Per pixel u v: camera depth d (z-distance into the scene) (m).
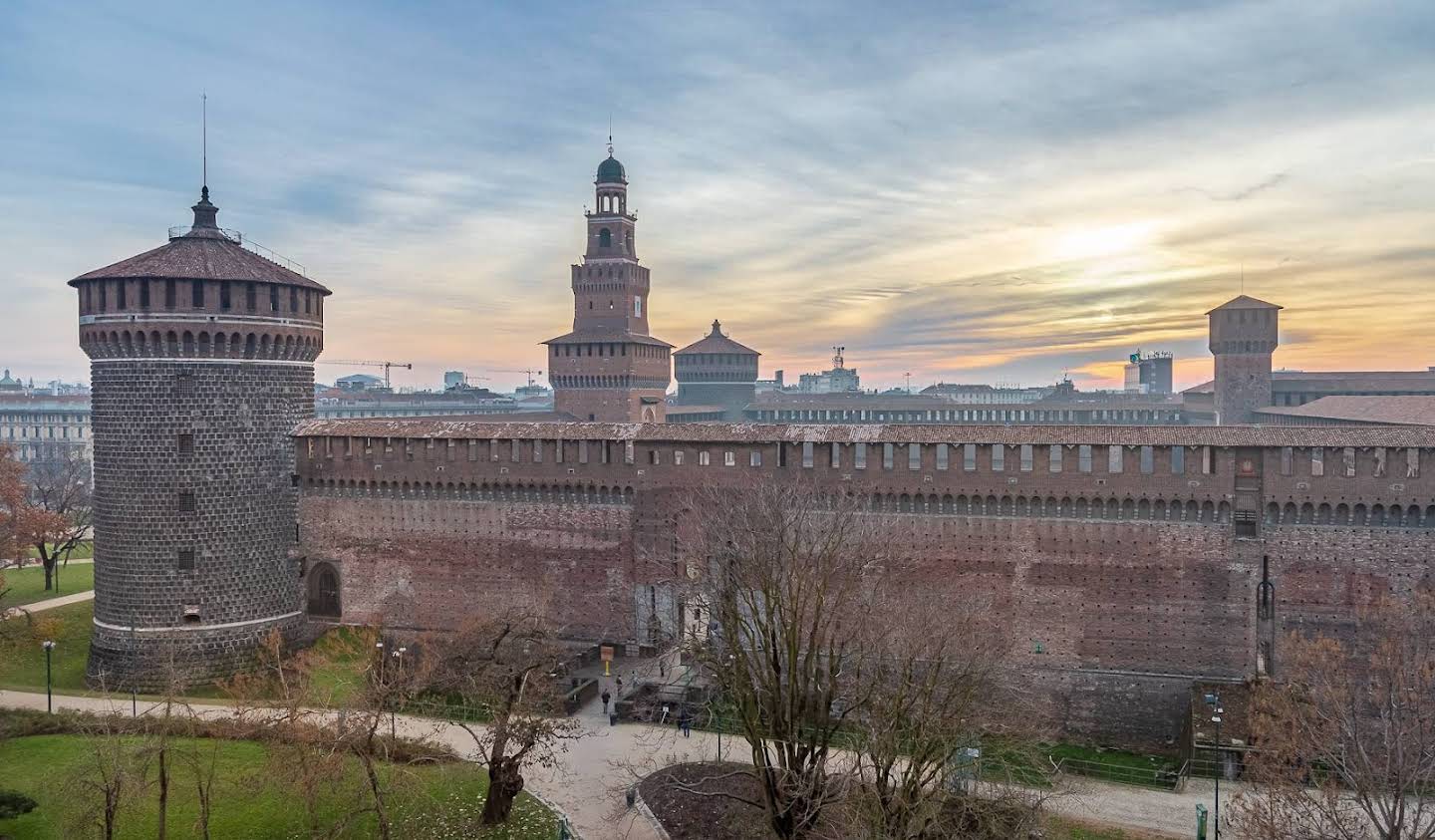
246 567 74.19
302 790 46.25
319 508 78.75
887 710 43.75
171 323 70.88
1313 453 61.53
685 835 47.88
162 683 70.75
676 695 64.69
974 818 44.34
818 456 68.44
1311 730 39.91
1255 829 42.50
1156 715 62.78
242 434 73.94
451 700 65.31
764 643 45.81
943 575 66.19
